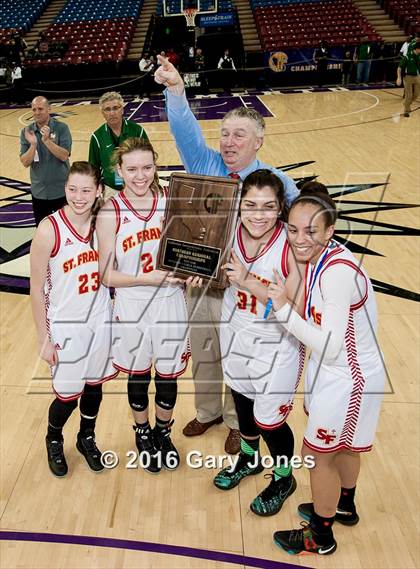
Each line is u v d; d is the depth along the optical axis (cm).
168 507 214
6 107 1409
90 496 219
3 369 302
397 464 233
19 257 457
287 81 1523
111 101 307
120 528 204
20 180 704
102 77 1460
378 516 209
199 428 253
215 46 1496
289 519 208
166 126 1064
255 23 1638
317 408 170
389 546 196
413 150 779
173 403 226
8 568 188
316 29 1543
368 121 1016
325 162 734
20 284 409
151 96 1445
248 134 199
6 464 236
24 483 225
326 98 1311
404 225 497
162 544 197
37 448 245
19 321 357
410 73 988
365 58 1474
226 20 1466
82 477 229
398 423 256
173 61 1398
